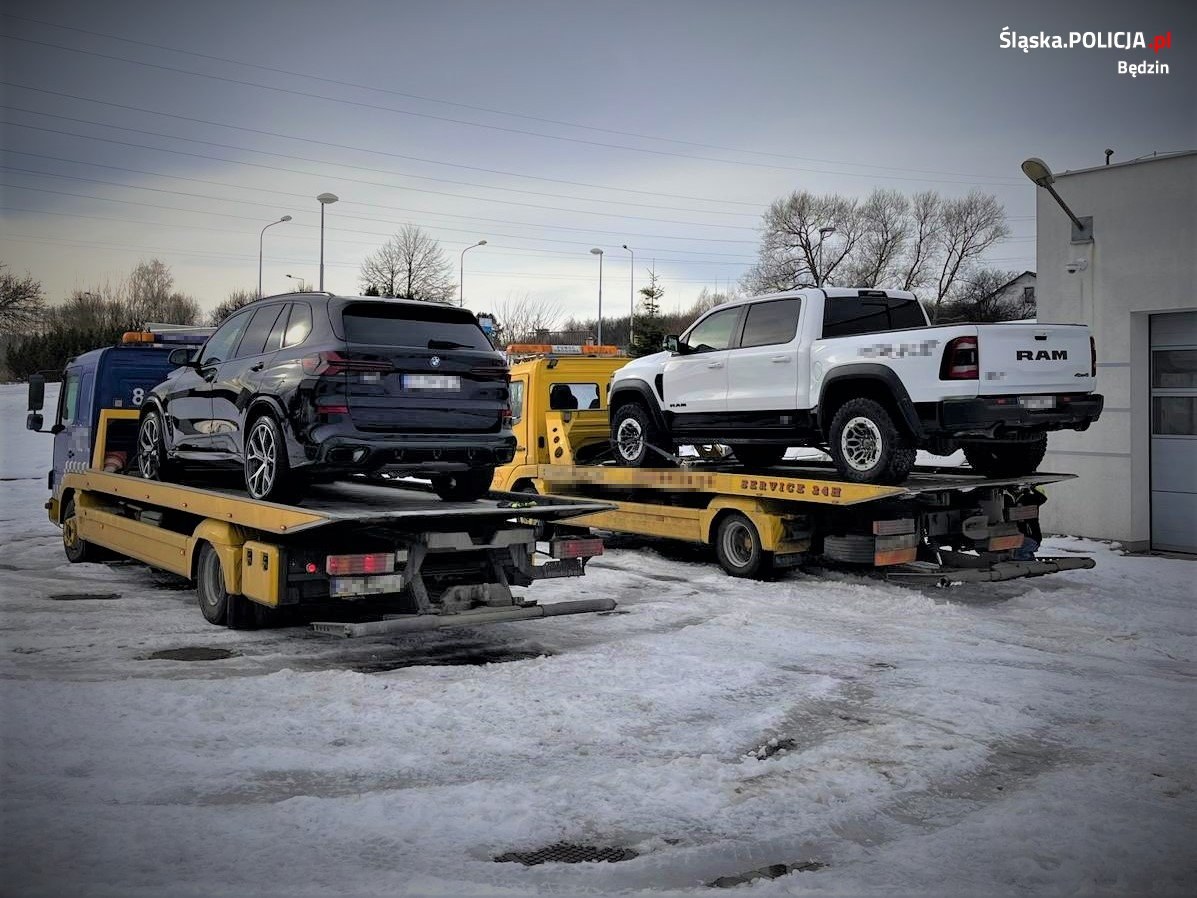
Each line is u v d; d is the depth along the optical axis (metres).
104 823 3.99
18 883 3.46
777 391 9.45
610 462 12.17
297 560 6.82
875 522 8.67
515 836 3.95
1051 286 13.05
